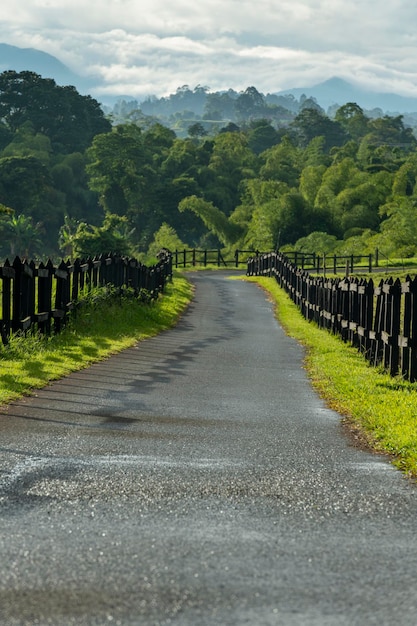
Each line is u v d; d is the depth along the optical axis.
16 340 19.70
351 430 12.86
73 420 12.81
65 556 6.80
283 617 5.70
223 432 12.34
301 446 11.52
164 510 8.20
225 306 45.19
